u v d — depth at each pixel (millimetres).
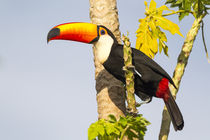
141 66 11133
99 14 11367
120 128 8438
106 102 10344
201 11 11188
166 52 10648
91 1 11625
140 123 8570
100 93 10555
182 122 10766
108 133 8188
